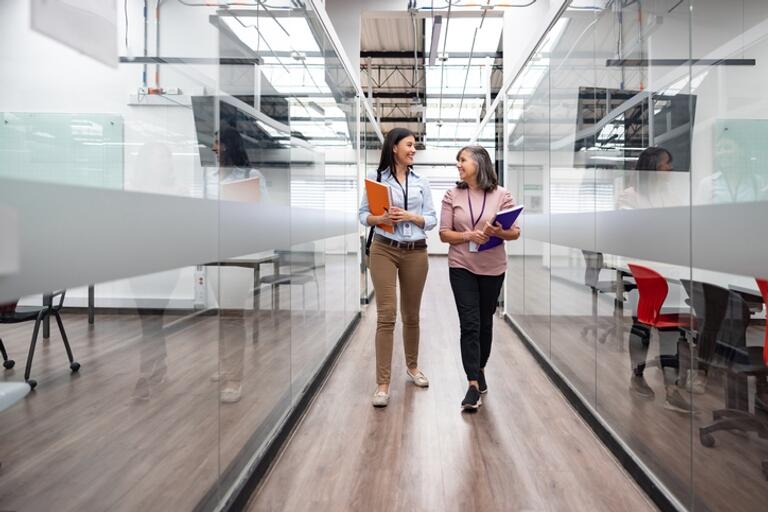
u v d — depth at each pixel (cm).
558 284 323
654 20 185
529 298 424
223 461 170
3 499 81
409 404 282
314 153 319
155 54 121
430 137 1778
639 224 199
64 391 92
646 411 193
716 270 145
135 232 113
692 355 160
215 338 162
